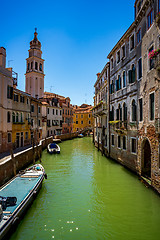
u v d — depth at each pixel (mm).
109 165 16156
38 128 28766
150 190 9961
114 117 17516
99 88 26062
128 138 13922
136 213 7762
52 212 7992
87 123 63031
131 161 13367
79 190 10422
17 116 20984
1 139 16812
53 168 15641
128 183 11273
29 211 8078
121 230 6660
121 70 15602
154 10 9523
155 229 6668
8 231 6070
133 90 12859
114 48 17156
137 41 12406
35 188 9180
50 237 6336
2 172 10461
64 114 45344
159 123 8539
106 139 20641
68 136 43969
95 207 8367
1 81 16703
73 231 6648
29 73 41156
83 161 18500
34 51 41344
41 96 42250
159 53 8492
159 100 8836
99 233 6516
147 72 10422
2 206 6969
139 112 11859
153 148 9516
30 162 17156
